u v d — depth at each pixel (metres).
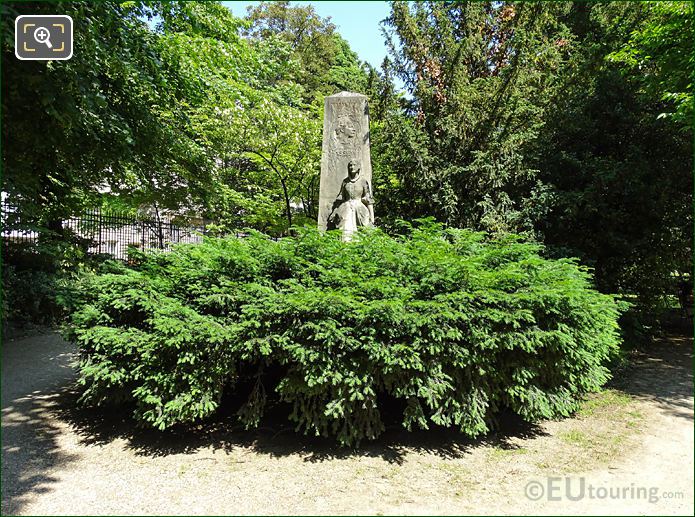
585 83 9.43
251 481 3.17
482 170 8.63
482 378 3.71
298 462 3.48
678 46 8.04
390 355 3.28
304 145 10.37
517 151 8.62
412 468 3.41
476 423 3.61
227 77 10.28
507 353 3.75
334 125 6.32
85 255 10.09
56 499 2.90
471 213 8.93
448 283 3.89
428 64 10.12
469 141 9.09
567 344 3.70
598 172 7.72
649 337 8.87
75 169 7.61
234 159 13.17
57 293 4.21
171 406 3.36
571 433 4.18
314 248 4.42
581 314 3.79
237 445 3.79
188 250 4.53
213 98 9.67
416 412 3.52
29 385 5.51
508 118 8.80
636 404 5.05
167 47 7.55
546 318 3.75
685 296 10.58
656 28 8.11
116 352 3.46
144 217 13.80
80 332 3.68
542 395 3.84
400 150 9.17
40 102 5.55
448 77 9.36
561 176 8.53
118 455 3.59
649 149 8.48
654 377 6.23
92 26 5.22
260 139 10.12
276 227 12.23
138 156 7.70
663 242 8.75
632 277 8.95
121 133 6.36
